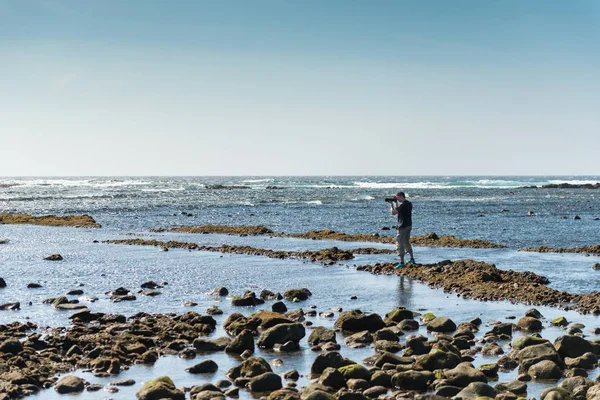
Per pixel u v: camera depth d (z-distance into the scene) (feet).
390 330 41.27
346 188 428.15
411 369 34.01
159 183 557.33
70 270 71.41
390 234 116.98
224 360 36.99
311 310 49.01
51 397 30.19
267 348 39.68
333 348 38.96
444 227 131.85
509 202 246.88
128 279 65.16
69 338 39.55
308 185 497.46
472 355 37.55
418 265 70.85
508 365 35.55
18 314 48.26
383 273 68.85
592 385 30.68
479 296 55.01
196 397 29.60
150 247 95.14
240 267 73.56
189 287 60.64
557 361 35.22
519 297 54.49
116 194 313.12
